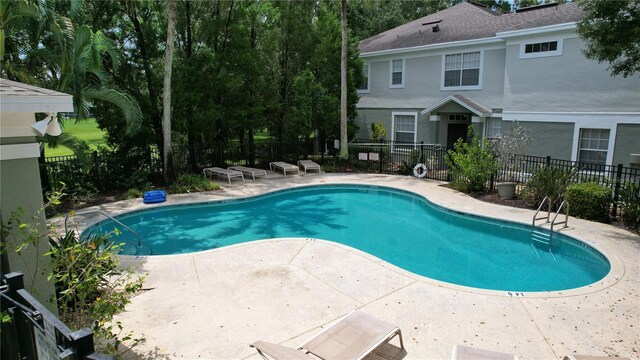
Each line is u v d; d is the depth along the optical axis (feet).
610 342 18.22
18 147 16.10
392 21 125.49
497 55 62.80
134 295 23.20
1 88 15.20
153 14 57.57
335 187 57.47
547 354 17.35
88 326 15.79
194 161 61.67
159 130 59.11
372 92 81.56
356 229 40.63
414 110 75.05
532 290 26.86
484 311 21.06
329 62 70.69
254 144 70.59
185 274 26.22
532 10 67.21
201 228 40.81
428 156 61.77
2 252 14.74
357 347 15.19
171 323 20.04
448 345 17.99
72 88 38.96
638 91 47.93
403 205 49.37
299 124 69.21
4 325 12.57
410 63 74.08
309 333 19.06
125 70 56.08
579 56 51.75
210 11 60.49
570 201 38.93
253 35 69.67
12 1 33.99
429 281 24.72
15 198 16.25
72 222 38.34
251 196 49.90
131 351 17.62
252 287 24.03
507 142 50.31
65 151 88.38
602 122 51.03
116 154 52.95
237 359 17.11
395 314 20.79
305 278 25.17
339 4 91.81
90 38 38.70
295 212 46.62
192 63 58.29
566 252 33.58
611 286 23.94
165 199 47.06
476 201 45.85
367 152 71.87
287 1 68.39
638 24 30.78
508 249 34.88
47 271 17.16
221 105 62.69
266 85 67.10
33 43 41.86
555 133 55.36
